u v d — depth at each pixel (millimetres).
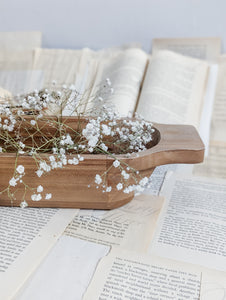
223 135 699
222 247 425
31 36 875
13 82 814
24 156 430
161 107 694
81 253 413
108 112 475
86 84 756
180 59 760
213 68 767
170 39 822
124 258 405
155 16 821
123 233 444
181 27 823
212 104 729
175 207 491
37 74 819
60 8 857
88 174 440
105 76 759
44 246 415
